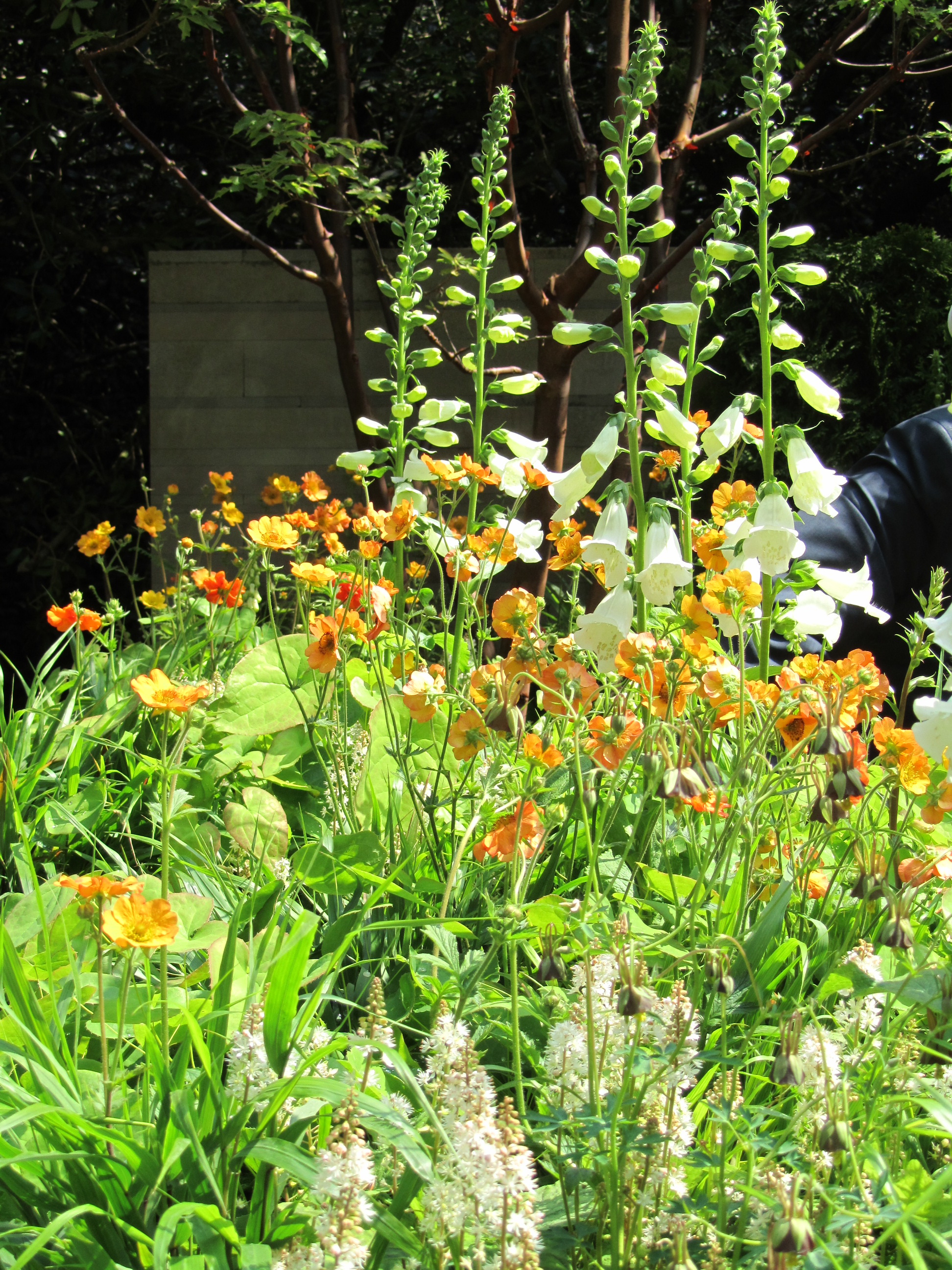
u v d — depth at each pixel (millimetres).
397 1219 1117
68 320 8336
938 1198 1196
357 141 5852
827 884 1974
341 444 6418
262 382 6449
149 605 3338
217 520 6199
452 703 2012
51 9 6496
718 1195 1206
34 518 7992
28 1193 1172
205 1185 1180
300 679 2623
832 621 2150
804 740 1677
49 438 8234
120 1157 1197
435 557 2641
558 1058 1344
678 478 2672
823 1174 1239
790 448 2002
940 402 5430
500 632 1952
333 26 5836
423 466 2816
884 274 5547
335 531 2754
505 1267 1046
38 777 2371
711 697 1861
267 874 1848
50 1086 1184
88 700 3135
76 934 1744
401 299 2988
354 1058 1311
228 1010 1296
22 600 7934
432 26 8109
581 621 1954
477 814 1874
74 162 8016
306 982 1514
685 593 2229
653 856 2096
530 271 4613
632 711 2033
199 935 1771
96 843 2197
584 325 2111
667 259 4410
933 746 1395
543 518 4516
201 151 8008
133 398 8438
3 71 7402
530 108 7191
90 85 7387
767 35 2131
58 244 7809
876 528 2990
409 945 1789
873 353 5488
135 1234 1083
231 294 6445
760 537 1926
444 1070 1291
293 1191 1319
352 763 2369
